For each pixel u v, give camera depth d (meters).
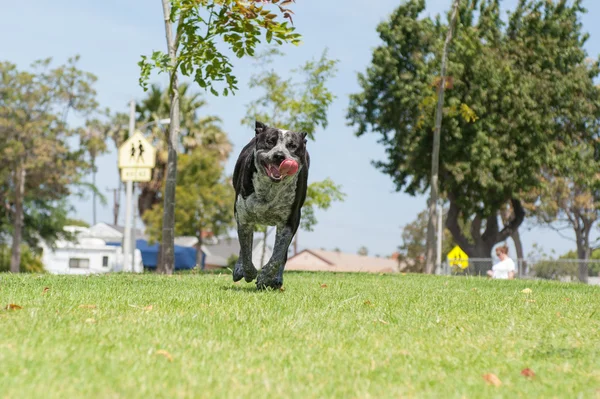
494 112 29.59
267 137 6.86
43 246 49.66
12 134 38.69
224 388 3.07
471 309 6.36
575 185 40.09
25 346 3.67
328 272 16.17
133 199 32.28
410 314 5.71
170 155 14.57
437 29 30.52
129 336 4.11
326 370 3.54
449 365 3.79
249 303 6.02
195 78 11.44
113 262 49.66
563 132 31.39
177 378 3.20
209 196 40.59
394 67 30.19
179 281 9.48
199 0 10.82
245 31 10.56
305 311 5.61
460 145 29.06
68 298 6.13
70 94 39.44
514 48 31.23
